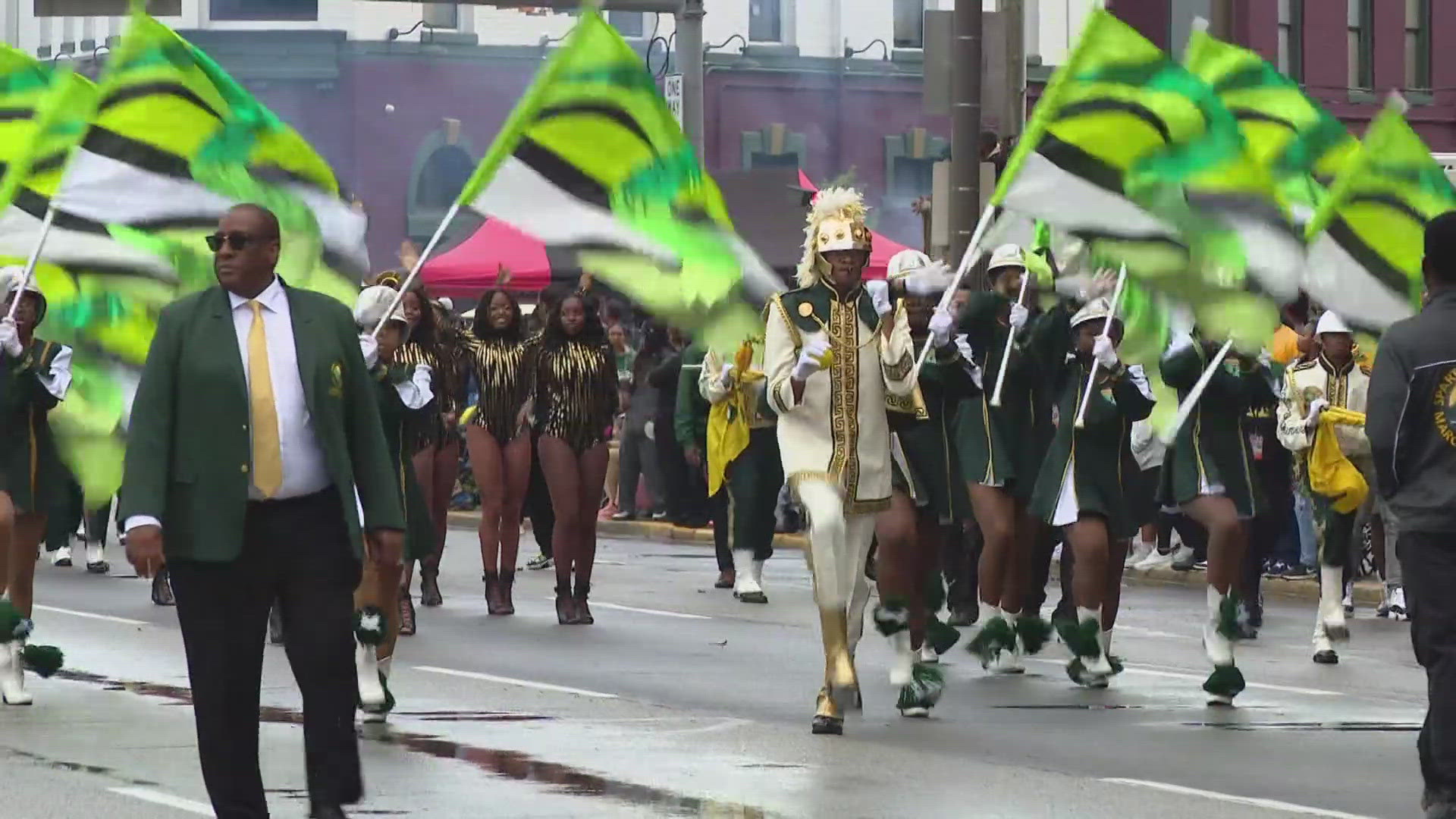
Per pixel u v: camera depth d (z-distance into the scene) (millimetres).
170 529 21266
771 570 59906
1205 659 40469
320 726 21422
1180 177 37562
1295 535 55125
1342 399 40875
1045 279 39656
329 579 21516
